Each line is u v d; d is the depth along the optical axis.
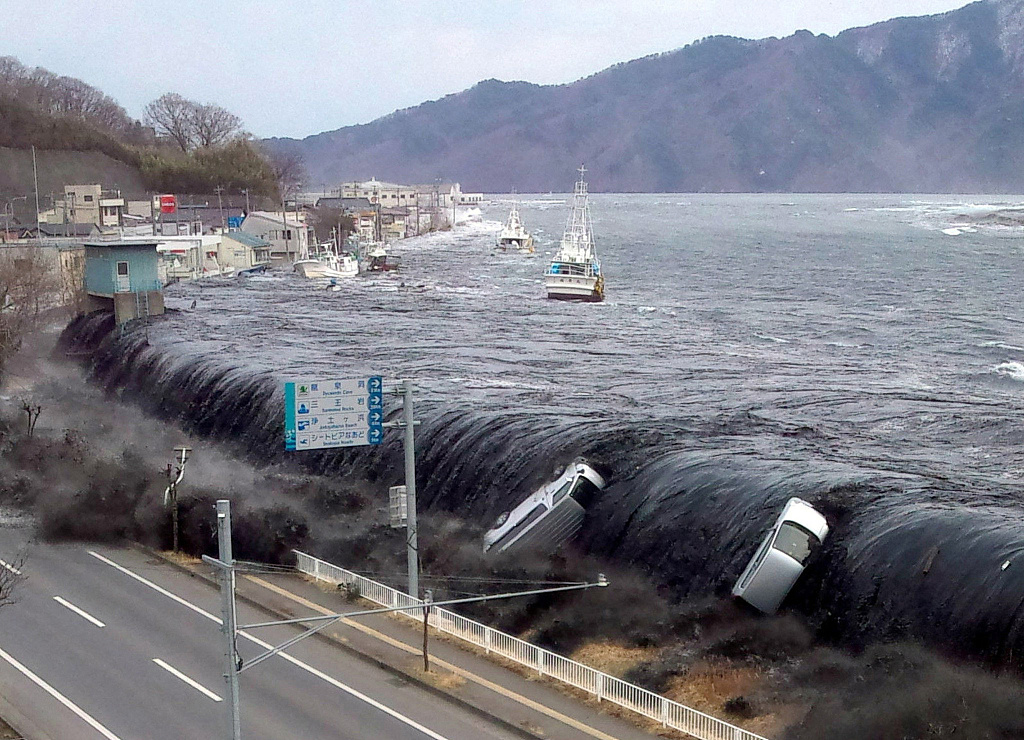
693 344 107.38
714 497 51.91
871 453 61.12
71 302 109.75
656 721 35.75
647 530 51.59
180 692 38.22
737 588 45.19
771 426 68.19
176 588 48.78
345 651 41.94
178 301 128.12
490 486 60.38
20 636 43.00
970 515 45.88
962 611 41.00
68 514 55.62
